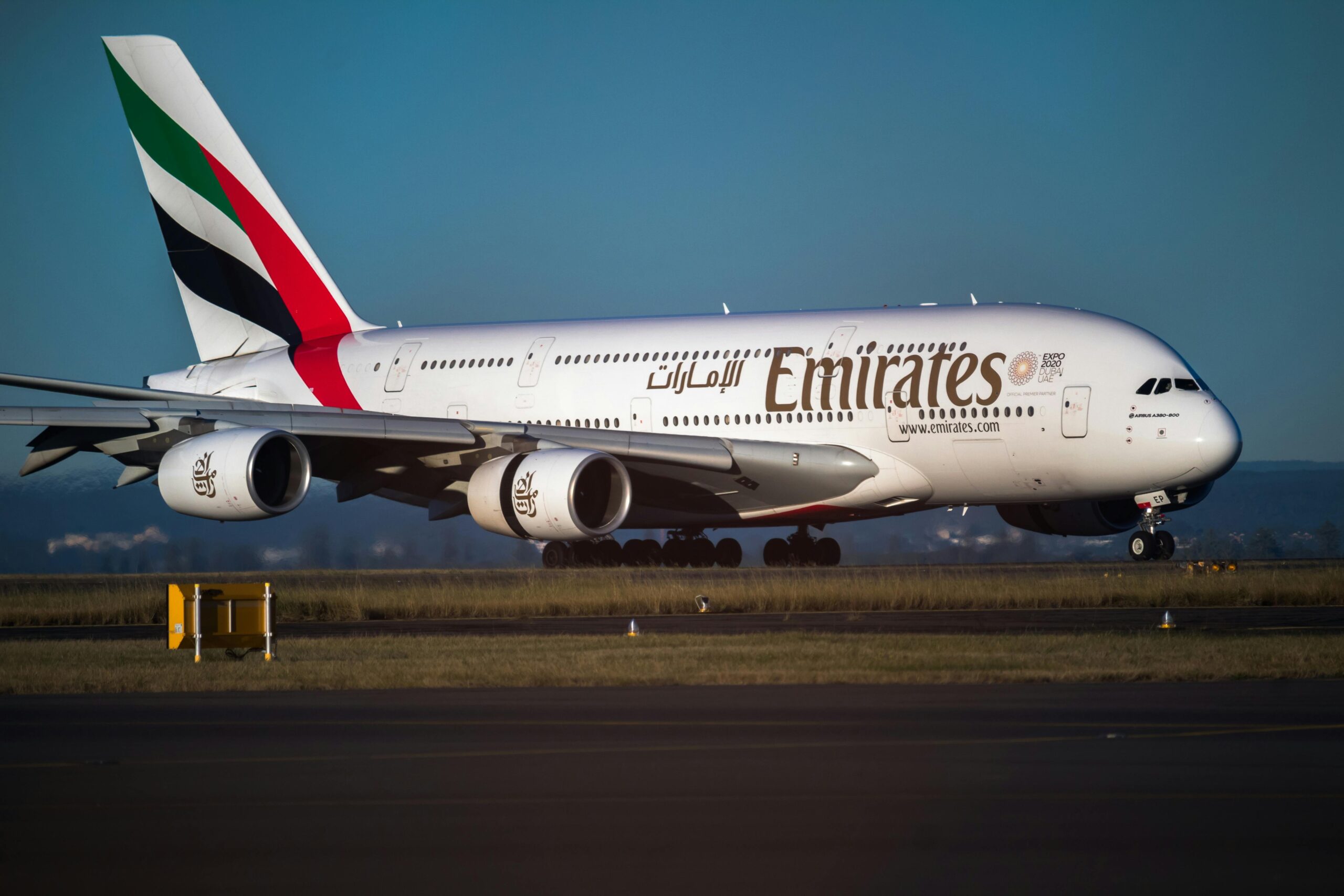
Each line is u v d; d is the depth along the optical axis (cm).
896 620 4956
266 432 7106
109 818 1886
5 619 5669
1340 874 1581
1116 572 6831
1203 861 1638
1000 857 1661
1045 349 7294
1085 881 1565
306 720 2739
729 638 4244
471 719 2734
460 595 5800
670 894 1534
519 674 3400
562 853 1695
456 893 1544
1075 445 7175
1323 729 2517
